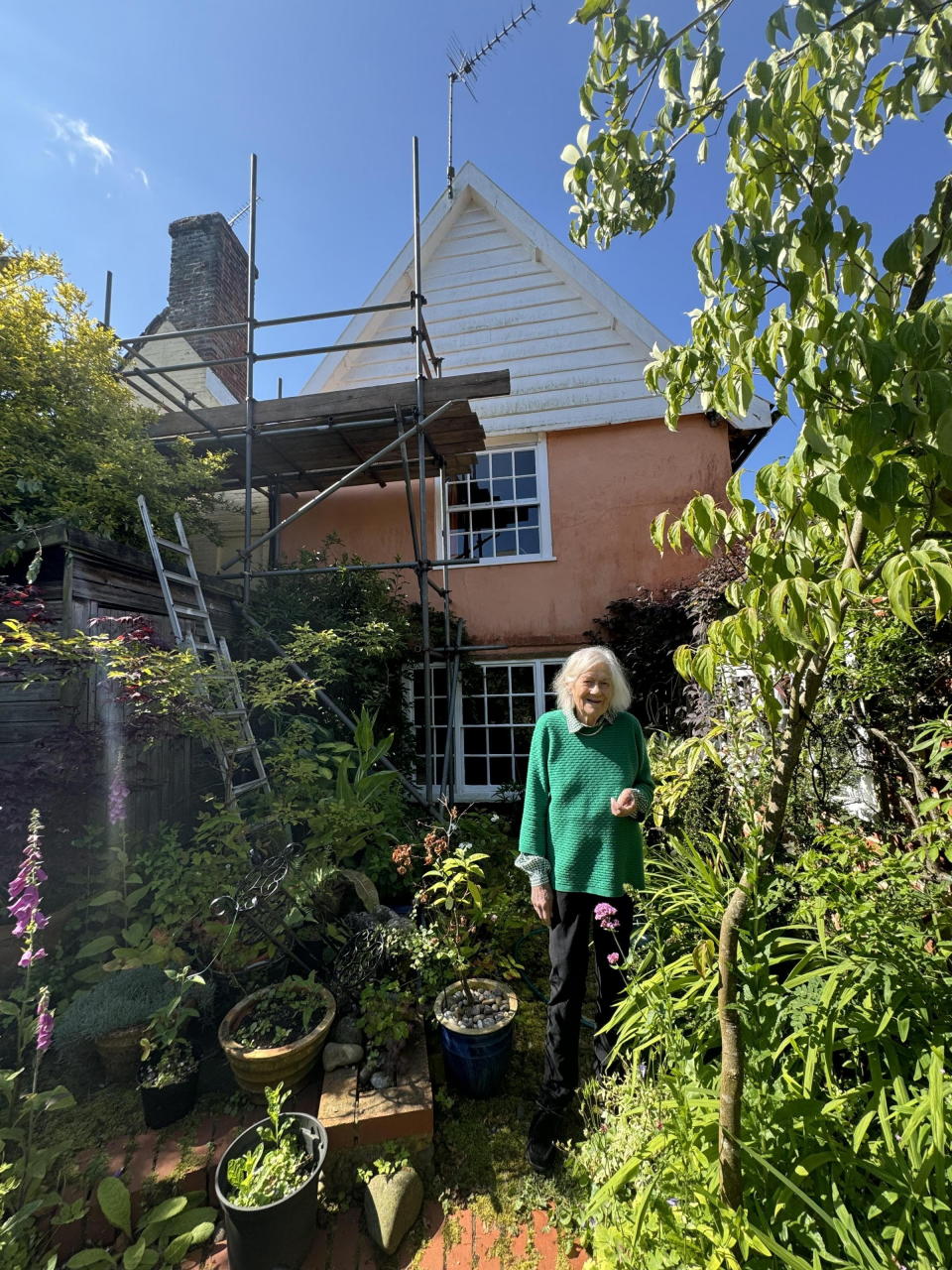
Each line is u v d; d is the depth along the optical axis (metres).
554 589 6.54
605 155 1.42
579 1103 2.18
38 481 3.79
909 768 2.19
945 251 0.90
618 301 6.64
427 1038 2.74
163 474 4.45
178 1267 1.75
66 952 2.79
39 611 2.80
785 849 2.60
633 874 2.10
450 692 5.75
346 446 5.61
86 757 2.82
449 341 7.07
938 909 1.57
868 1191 1.19
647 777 2.23
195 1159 1.97
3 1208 1.61
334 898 3.23
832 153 1.02
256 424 5.02
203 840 3.07
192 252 7.52
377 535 6.80
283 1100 1.98
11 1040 2.39
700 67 1.16
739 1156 1.17
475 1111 2.33
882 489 0.77
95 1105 2.21
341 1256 1.80
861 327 0.83
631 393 6.62
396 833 4.00
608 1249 1.36
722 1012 1.19
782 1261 1.10
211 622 4.17
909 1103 1.15
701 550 1.15
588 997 3.08
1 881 2.73
